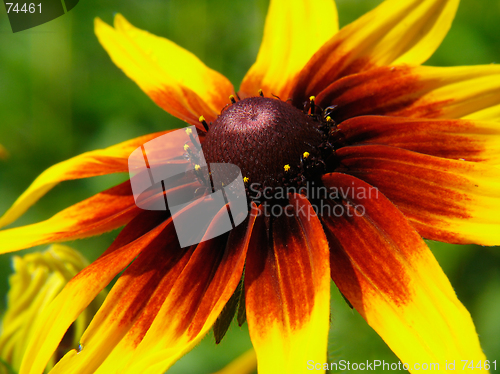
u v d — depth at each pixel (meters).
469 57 0.24
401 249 0.14
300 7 0.18
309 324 0.14
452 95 0.16
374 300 0.14
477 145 0.15
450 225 0.14
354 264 0.14
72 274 0.18
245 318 0.15
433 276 0.14
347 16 0.26
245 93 0.18
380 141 0.16
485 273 0.22
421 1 0.17
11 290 0.17
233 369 0.19
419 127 0.16
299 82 0.17
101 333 0.15
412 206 0.15
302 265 0.14
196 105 0.18
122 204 0.16
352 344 0.21
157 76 0.18
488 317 0.22
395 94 0.16
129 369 0.14
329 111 0.16
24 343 0.17
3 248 0.16
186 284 0.15
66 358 0.14
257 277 0.14
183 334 0.14
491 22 0.24
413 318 0.14
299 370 0.13
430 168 0.15
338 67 0.17
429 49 0.17
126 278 0.15
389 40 0.17
